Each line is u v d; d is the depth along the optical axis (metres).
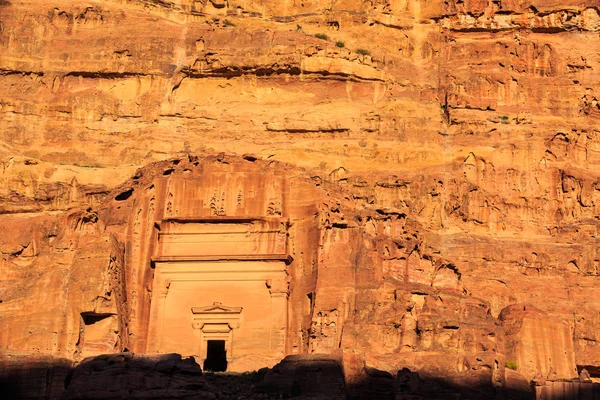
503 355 103.06
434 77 139.62
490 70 138.25
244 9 145.62
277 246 105.62
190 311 104.75
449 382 99.19
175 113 134.62
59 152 132.50
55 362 97.00
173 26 140.00
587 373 106.19
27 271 105.88
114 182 129.50
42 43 138.62
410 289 103.50
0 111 134.12
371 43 141.50
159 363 92.25
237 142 133.00
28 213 126.44
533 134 133.38
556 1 142.88
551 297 119.69
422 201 126.94
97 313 99.75
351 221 106.19
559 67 139.38
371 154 131.50
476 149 132.00
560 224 128.75
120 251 104.44
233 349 103.69
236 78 136.50
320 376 95.69
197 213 106.94
